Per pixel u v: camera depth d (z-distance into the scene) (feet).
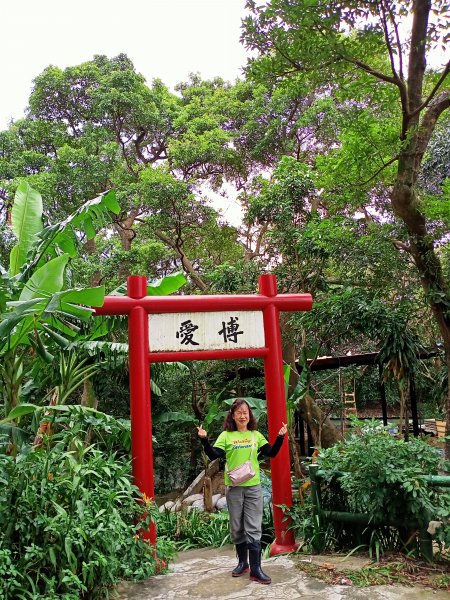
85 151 46.57
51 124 52.75
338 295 26.84
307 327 27.99
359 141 22.39
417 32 21.44
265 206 28.68
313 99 47.65
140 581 14.30
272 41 19.65
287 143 46.16
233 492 14.38
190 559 17.70
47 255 18.75
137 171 51.44
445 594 12.18
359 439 15.34
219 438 14.53
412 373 27.09
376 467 14.32
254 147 49.73
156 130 52.75
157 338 17.35
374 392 51.08
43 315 13.35
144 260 42.24
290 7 18.30
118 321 20.47
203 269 49.93
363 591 12.58
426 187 31.45
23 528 11.91
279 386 18.04
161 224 40.81
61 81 50.44
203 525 22.91
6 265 35.58
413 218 23.39
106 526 12.75
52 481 12.78
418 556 14.28
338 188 27.71
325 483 16.49
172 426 38.73
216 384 39.68
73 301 14.48
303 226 28.40
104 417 15.97
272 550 17.06
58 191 44.50
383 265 25.70
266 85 21.40
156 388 26.99
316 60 19.61
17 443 15.74
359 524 15.57
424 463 14.57
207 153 45.09
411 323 29.73
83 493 12.75
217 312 17.99
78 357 21.50
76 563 11.76
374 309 25.81
